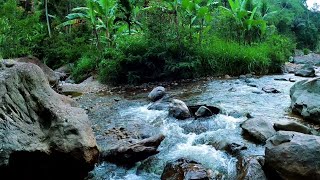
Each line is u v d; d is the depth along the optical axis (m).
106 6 16.05
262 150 5.26
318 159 3.92
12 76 4.85
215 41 15.28
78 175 4.83
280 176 4.16
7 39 15.73
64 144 4.53
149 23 13.62
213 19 17.52
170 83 12.41
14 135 4.31
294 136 4.37
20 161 4.30
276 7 40.03
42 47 19.62
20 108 4.67
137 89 11.78
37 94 4.99
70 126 4.71
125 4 15.86
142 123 7.41
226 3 25.98
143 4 17.27
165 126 7.07
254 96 9.24
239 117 7.25
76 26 21.17
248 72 13.79
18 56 16.12
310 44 36.78
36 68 5.31
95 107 9.19
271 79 12.29
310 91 7.27
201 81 12.34
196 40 14.73
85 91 12.26
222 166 4.98
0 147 4.11
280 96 9.20
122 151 5.43
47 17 21.56
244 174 4.37
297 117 7.04
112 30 17.00
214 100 8.88
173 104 7.82
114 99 10.06
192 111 7.90
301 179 3.96
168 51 13.20
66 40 20.53
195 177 4.51
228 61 13.77
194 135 6.44
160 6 14.36
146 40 13.41
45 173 4.59
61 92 12.01
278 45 16.47
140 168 5.27
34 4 26.25
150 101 9.58
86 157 4.62
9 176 4.31
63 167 4.64
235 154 5.23
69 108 5.15
